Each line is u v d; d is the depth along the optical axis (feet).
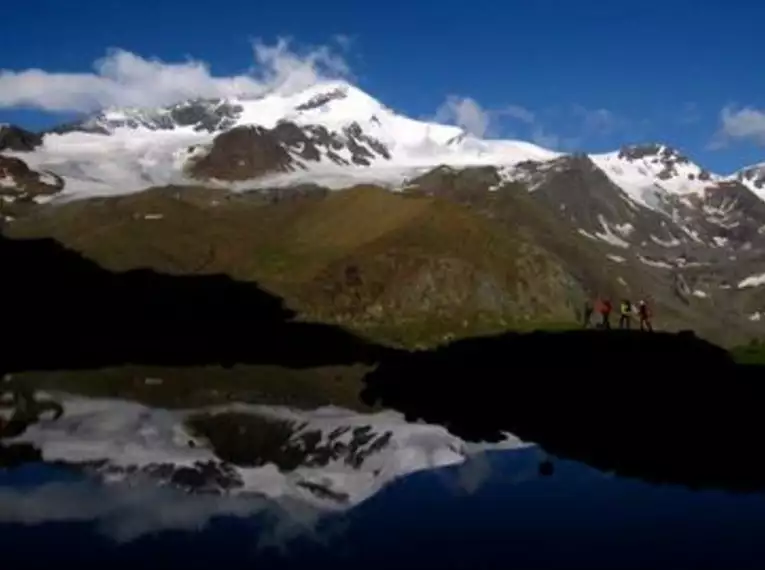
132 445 188.96
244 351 441.68
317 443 189.37
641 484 136.56
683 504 122.83
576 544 105.29
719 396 183.52
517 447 174.19
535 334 295.89
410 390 266.98
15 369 361.30
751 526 110.93
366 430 204.23
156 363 391.04
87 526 119.55
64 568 101.30
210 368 372.79
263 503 133.69
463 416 214.90
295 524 119.96
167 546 109.60
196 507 131.23
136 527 119.03
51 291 598.34
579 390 211.00
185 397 274.36
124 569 100.83
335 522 120.78
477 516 120.88
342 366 381.40
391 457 171.12
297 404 256.11
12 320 507.30
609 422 183.21
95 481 151.64
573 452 164.25
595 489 134.31
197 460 171.63
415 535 112.37
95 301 579.07
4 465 166.71
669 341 247.70
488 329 501.97
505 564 98.68
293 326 545.85
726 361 215.31
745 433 161.07
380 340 487.20
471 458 165.78
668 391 194.59
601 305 297.94
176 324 532.73
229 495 140.56
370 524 118.93
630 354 235.61
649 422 177.78
